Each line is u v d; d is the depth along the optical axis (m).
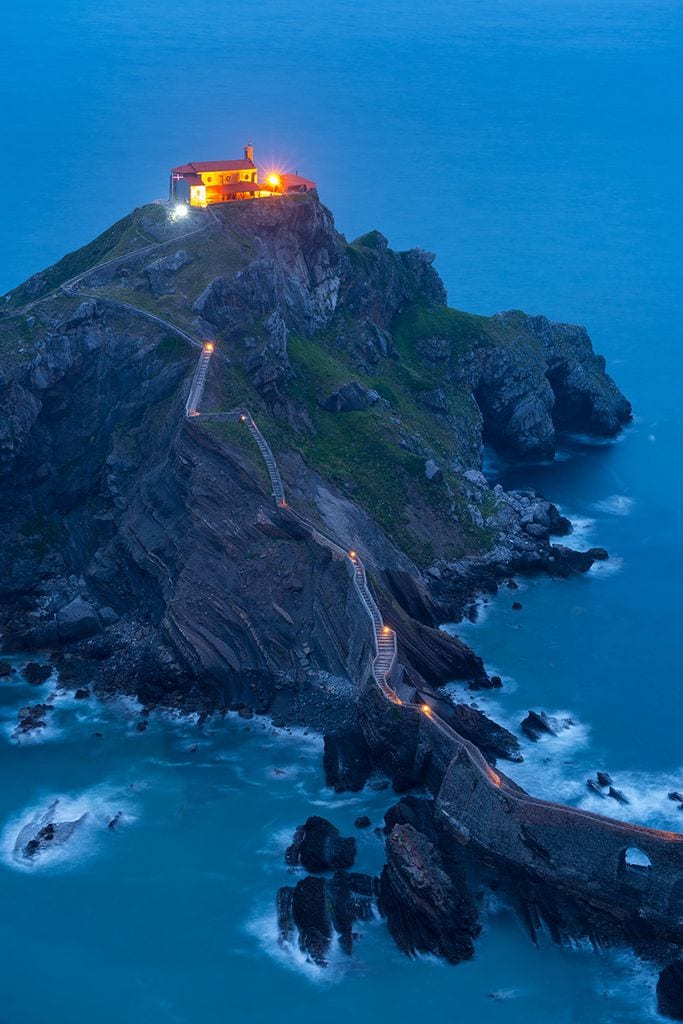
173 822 142.50
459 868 131.50
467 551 194.88
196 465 178.38
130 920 129.75
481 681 164.88
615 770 148.38
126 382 195.75
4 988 122.38
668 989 117.50
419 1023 117.25
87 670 168.88
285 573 166.88
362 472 198.38
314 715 156.50
